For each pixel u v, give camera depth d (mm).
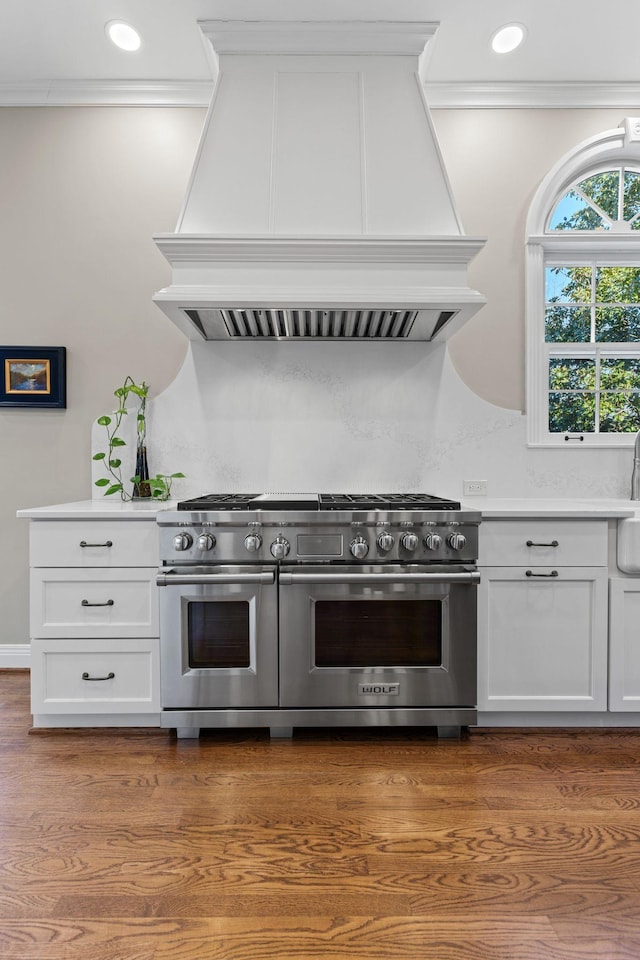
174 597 2035
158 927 1199
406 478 2688
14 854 1427
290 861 1400
